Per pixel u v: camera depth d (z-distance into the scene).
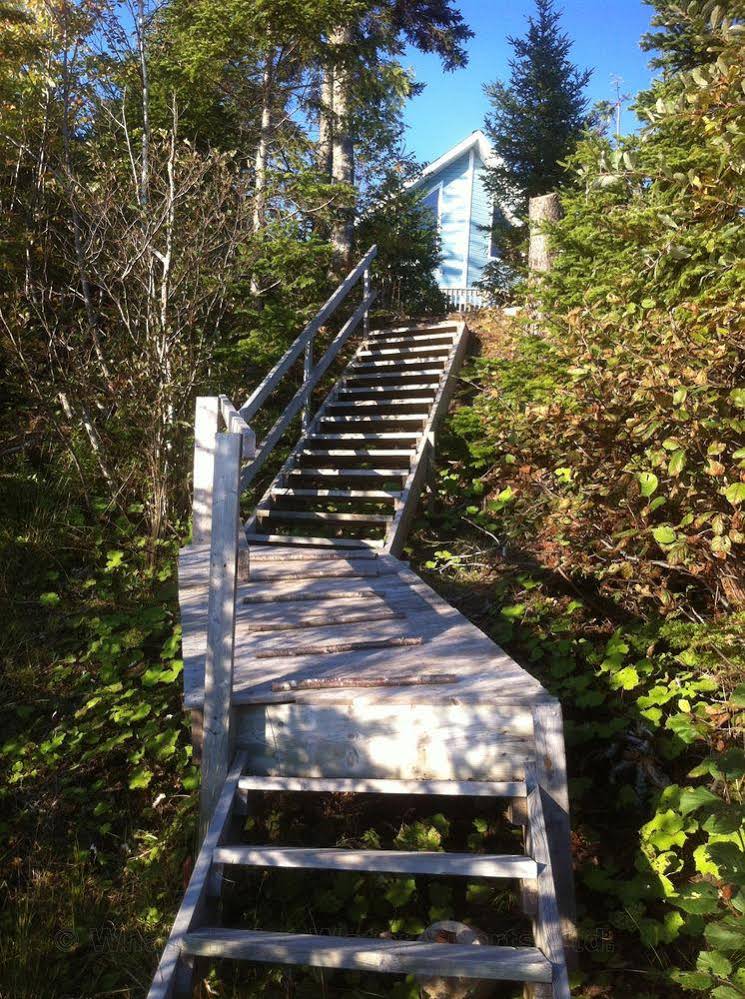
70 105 7.81
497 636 4.44
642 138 5.57
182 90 9.29
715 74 3.71
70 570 5.57
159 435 5.82
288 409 6.91
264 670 3.18
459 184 21.08
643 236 4.59
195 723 3.07
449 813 3.42
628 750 3.44
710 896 2.43
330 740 2.83
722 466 3.21
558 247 6.74
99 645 4.62
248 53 9.59
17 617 4.96
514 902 2.93
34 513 5.87
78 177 6.88
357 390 8.20
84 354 6.45
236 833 2.75
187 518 6.13
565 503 3.99
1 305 6.42
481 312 10.48
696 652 3.40
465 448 7.23
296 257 8.66
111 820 3.53
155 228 6.28
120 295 6.81
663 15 4.04
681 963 2.62
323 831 3.35
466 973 2.11
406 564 5.00
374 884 3.04
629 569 3.64
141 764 3.75
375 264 11.30
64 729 4.00
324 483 7.00
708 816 2.81
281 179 9.23
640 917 2.71
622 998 2.53
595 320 4.12
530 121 16.56
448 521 6.37
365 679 2.96
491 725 2.73
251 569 4.87
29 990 2.70
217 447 2.87
